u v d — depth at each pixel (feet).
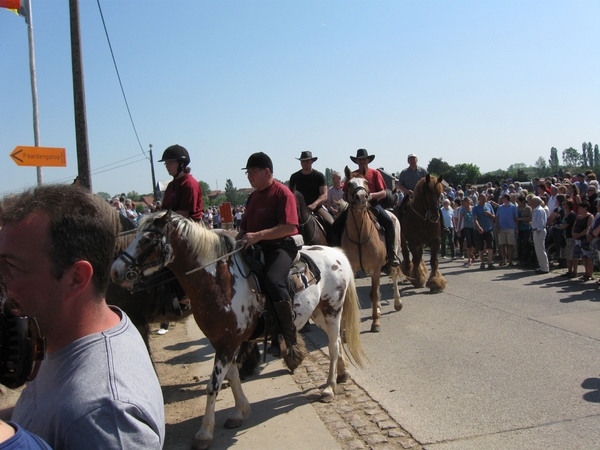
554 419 12.52
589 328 19.77
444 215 45.21
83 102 25.26
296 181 25.55
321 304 15.29
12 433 3.33
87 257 4.27
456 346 18.90
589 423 12.17
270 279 13.19
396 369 16.97
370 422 13.15
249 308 13.11
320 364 18.35
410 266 31.50
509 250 37.11
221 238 13.08
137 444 3.92
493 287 29.30
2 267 4.23
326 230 25.00
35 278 4.15
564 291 26.68
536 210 32.45
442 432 12.23
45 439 3.93
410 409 13.73
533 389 14.44
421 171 31.68
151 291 14.78
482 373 15.98
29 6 29.50
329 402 14.65
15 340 3.78
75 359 4.18
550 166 402.72
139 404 4.06
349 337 15.74
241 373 17.19
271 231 13.30
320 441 12.22
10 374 3.86
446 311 24.38
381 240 22.84
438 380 15.70
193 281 12.42
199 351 21.07
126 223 14.47
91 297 4.44
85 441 3.79
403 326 22.27
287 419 13.65
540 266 32.73
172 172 16.14
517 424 12.39
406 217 29.89
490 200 47.01
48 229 4.15
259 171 13.80
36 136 29.94
